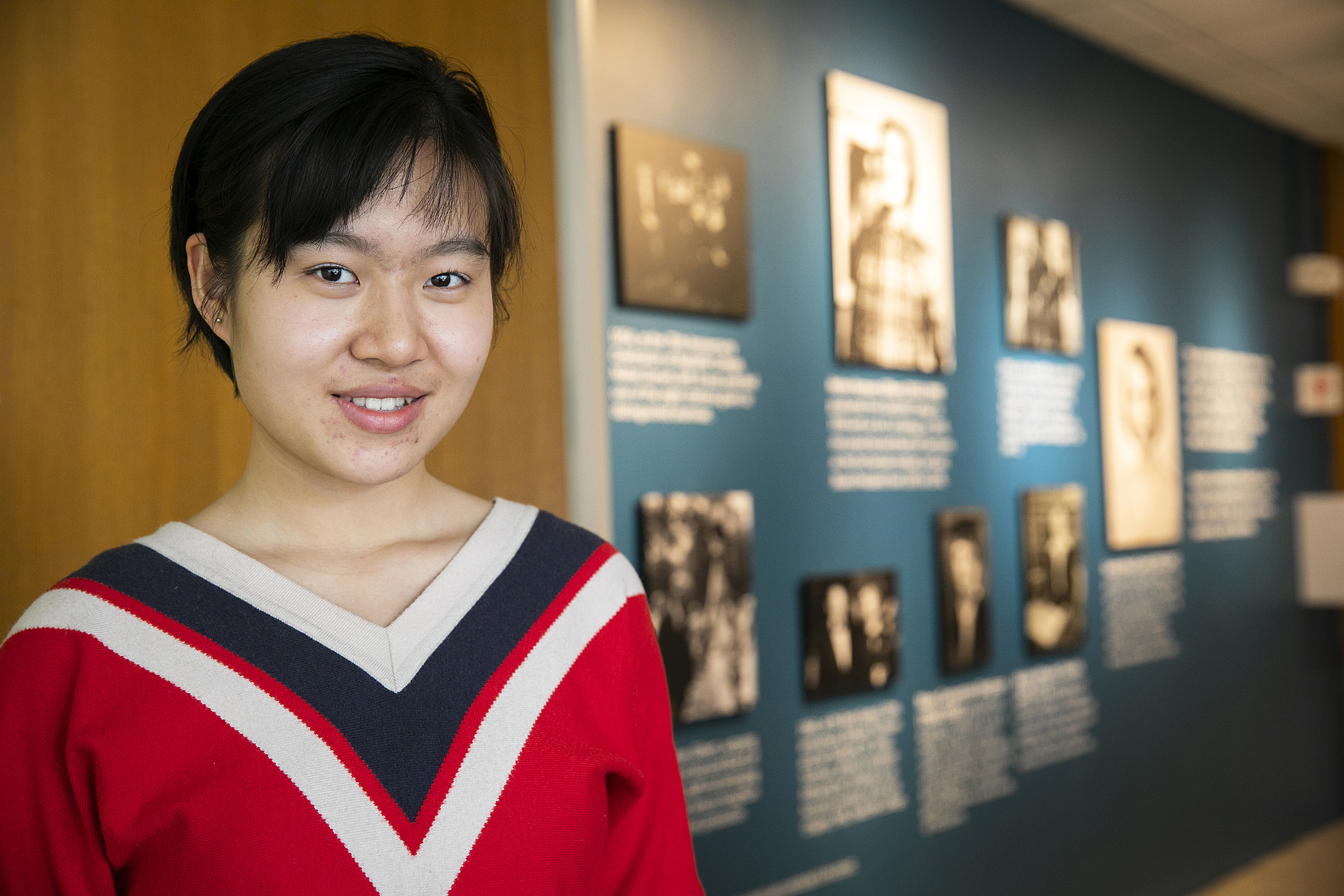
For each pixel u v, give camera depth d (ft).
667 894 2.85
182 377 5.40
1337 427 17.49
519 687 2.52
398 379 2.33
